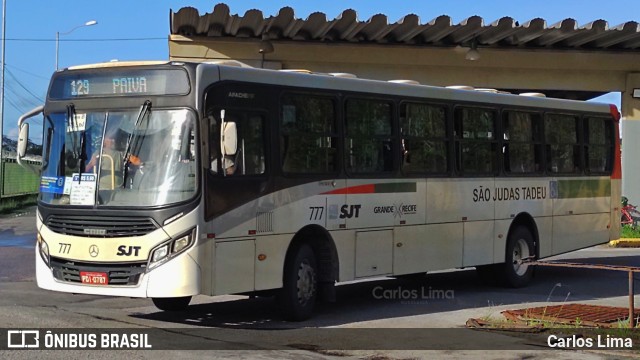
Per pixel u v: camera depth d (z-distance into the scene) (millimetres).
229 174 9039
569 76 22203
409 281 14742
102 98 9172
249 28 18797
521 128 13930
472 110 12891
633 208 22859
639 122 22516
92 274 8758
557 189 14664
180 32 19312
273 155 9617
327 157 10367
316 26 18625
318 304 11688
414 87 11789
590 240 15477
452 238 12352
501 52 21453
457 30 19250
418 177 11734
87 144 9102
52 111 9523
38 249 9273
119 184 8828
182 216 8586
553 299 12500
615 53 21953
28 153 10672
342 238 10492
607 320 10070
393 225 11281
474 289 13602
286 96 9867
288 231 9766
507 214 13508
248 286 9234
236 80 9242
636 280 15109
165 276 8516
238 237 9117
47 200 9266
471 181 12750
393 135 11367
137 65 9055
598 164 15750
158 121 8875
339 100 10570
